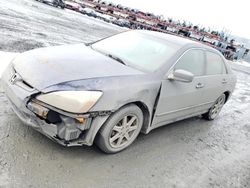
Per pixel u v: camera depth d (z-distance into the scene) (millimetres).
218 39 27094
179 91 3996
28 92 2875
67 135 2877
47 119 2852
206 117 5625
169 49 4145
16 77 3094
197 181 3436
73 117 2826
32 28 10406
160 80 3648
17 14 12531
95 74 3146
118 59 3857
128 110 3318
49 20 13930
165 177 3330
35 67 3111
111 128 3209
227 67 5559
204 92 4715
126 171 3229
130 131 3555
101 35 14180
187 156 3971
